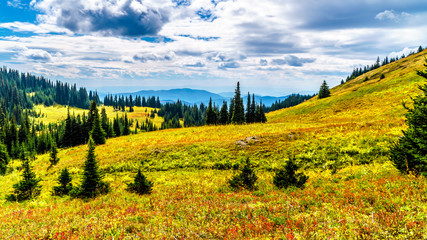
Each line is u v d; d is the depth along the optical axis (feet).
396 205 25.14
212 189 52.01
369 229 20.63
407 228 20.06
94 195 53.67
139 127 508.53
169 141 135.64
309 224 23.73
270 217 26.91
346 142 78.02
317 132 96.68
